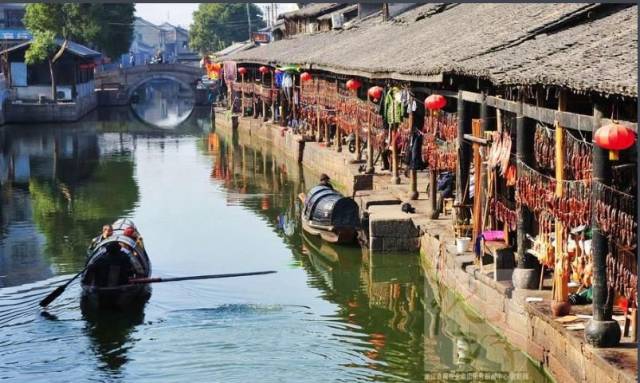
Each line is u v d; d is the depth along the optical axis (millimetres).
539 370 16047
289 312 21109
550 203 15398
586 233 15430
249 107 65750
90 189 39594
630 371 12914
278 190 38375
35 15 75312
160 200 36531
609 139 12695
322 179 29531
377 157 33688
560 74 14438
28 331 19719
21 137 61094
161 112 87500
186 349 18531
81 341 19141
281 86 51625
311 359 17953
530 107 16422
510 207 19062
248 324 20141
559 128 15133
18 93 73000
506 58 18266
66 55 72750
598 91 12891
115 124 71562
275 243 28406
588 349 13914
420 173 31578
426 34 30797
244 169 44812
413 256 25078
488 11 28219
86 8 79562
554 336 15320
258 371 17281
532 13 22953
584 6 20094
